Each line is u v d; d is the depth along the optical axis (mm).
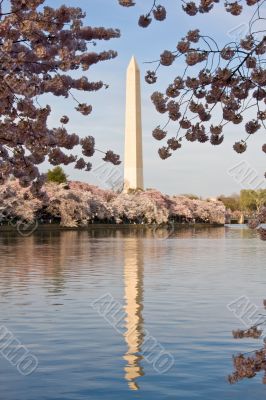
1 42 10633
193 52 9672
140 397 11477
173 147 10430
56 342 15805
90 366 13586
